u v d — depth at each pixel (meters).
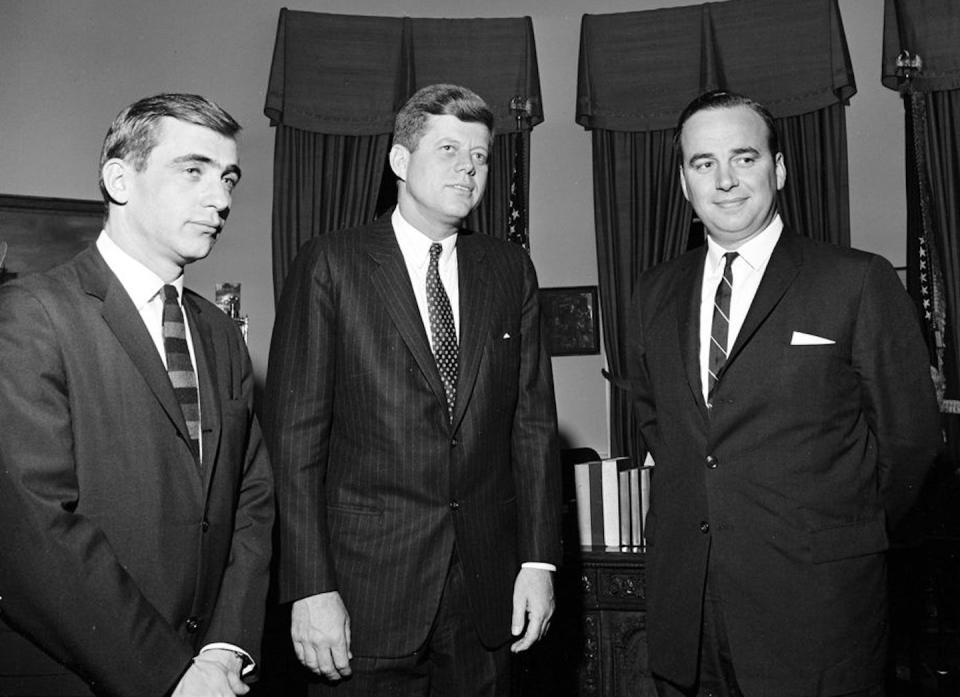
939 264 5.03
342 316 2.32
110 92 5.31
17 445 1.68
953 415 4.92
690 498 2.30
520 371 2.54
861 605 2.18
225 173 1.97
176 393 1.93
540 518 2.44
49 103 5.18
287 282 2.43
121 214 1.94
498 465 2.40
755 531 2.21
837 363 2.23
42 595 1.65
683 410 2.35
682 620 2.28
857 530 2.21
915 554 3.29
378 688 2.23
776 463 2.22
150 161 1.89
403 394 2.28
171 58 5.47
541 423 2.52
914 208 5.08
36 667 1.72
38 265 4.94
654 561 2.38
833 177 5.21
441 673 2.30
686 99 5.48
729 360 2.27
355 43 5.53
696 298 2.42
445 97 2.34
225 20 5.61
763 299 2.29
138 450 1.82
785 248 2.37
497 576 2.34
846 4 5.57
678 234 5.50
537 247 6.04
